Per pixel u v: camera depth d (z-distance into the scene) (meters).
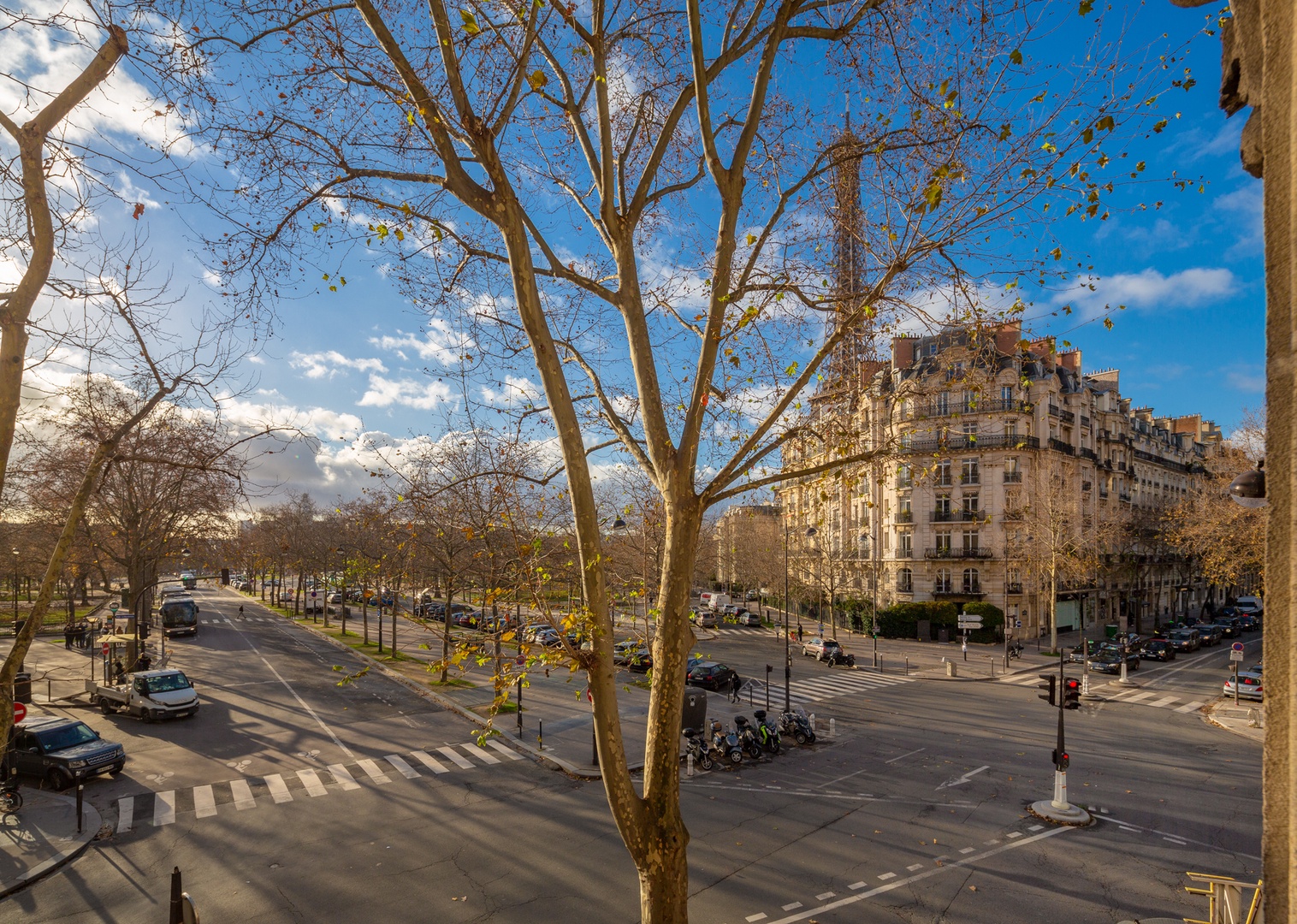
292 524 63.78
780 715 23.88
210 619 59.34
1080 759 20.27
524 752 20.03
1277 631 2.29
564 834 14.01
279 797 16.11
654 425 7.30
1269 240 2.38
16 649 6.89
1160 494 70.88
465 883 11.83
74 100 6.70
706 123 7.45
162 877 12.04
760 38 7.80
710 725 21.91
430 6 6.36
